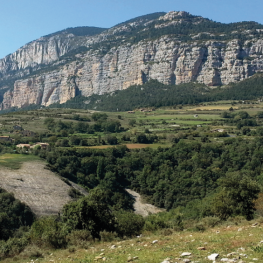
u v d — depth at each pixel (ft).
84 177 339.98
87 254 88.99
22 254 97.04
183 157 384.06
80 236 116.37
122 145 420.36
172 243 88.63
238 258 65.77
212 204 157.28
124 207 303.07
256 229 97.45
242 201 148.46
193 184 323.37
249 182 151.53
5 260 95.30
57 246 107.76
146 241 100.17
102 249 94.27
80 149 398.62
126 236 126.82
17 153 372.17
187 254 71.97
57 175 310.04
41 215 217.77
